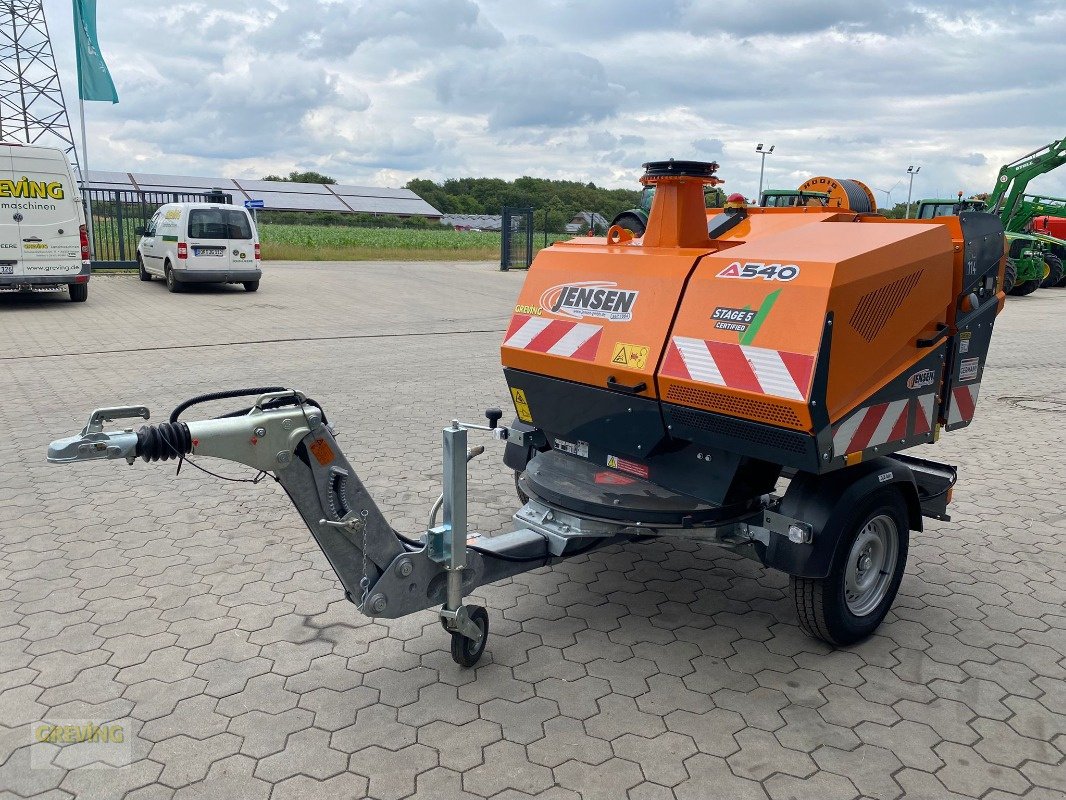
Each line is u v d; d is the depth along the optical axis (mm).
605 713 3305
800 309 3258
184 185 75125
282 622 3980
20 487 5730
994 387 9750
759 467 3814
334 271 25438
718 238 4195
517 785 2865
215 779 2877
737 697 3436
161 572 4477
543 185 103312
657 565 4805
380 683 3490
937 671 3666
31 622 3916
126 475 6035
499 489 5949
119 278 20500
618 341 3895
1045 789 2885
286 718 3232
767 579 4641
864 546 3852
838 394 3320
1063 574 4684
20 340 11625
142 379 9195
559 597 4363
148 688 3412
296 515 5332
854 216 4227
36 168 14250
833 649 3857
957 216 3896
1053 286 25625
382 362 10656
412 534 5012
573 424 4336
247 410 3104
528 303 4461
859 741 3143
